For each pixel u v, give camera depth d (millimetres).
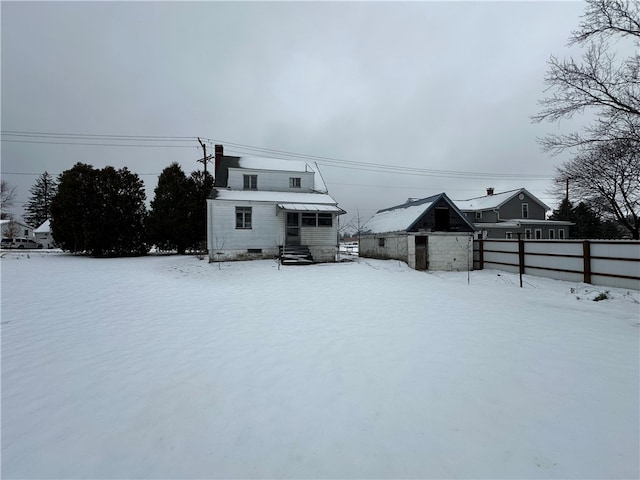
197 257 20391
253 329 5922
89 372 4164
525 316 6879
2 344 5211
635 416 3088
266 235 17328
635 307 7695
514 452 2568
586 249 11180
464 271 15914
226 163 21266
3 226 47062
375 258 20156
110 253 24625
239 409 3244
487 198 33031
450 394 3512
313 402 3359
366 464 2445
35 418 3141
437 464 2436
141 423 3025
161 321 6461
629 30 8117
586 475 2320
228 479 2305
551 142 10289
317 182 21625
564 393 3533
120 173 25281
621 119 9141
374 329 5906
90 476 2365
